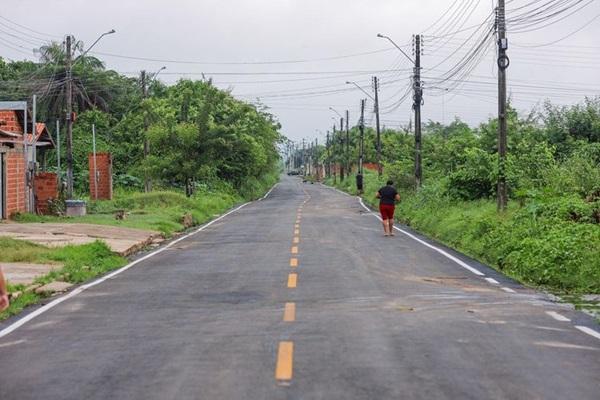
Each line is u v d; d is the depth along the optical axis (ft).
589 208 67.46
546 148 100.78
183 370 24.86
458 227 78.69
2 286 19.75
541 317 35.01
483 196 105.40
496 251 59.93
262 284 46.37
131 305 39.27
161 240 83.61
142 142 196.54
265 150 261.65
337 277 49.26
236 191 214.28
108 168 147.33
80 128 198.59
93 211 117.29
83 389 22.80
